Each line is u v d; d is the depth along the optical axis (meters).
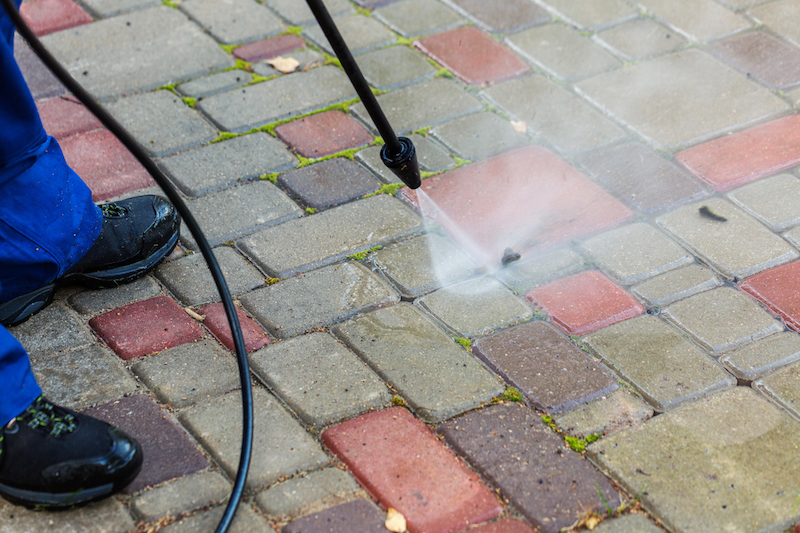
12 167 1.79
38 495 1.49
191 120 2.74
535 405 1.75
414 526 1.49
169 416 1.72
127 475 1.50
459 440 1.67
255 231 2.28
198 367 1.85
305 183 2.46
